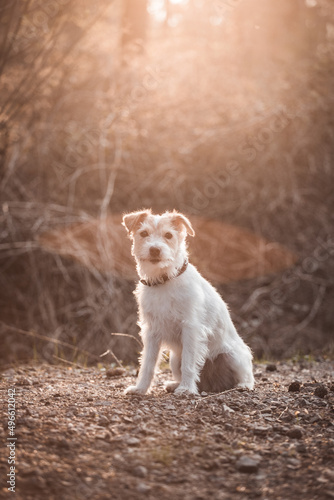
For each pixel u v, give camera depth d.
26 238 9.37
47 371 6.24
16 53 9.49
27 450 3.22
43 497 2.81
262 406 4.26
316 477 3.05
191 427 3.75
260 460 3.28
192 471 3.14
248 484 3.02
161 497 2.86
